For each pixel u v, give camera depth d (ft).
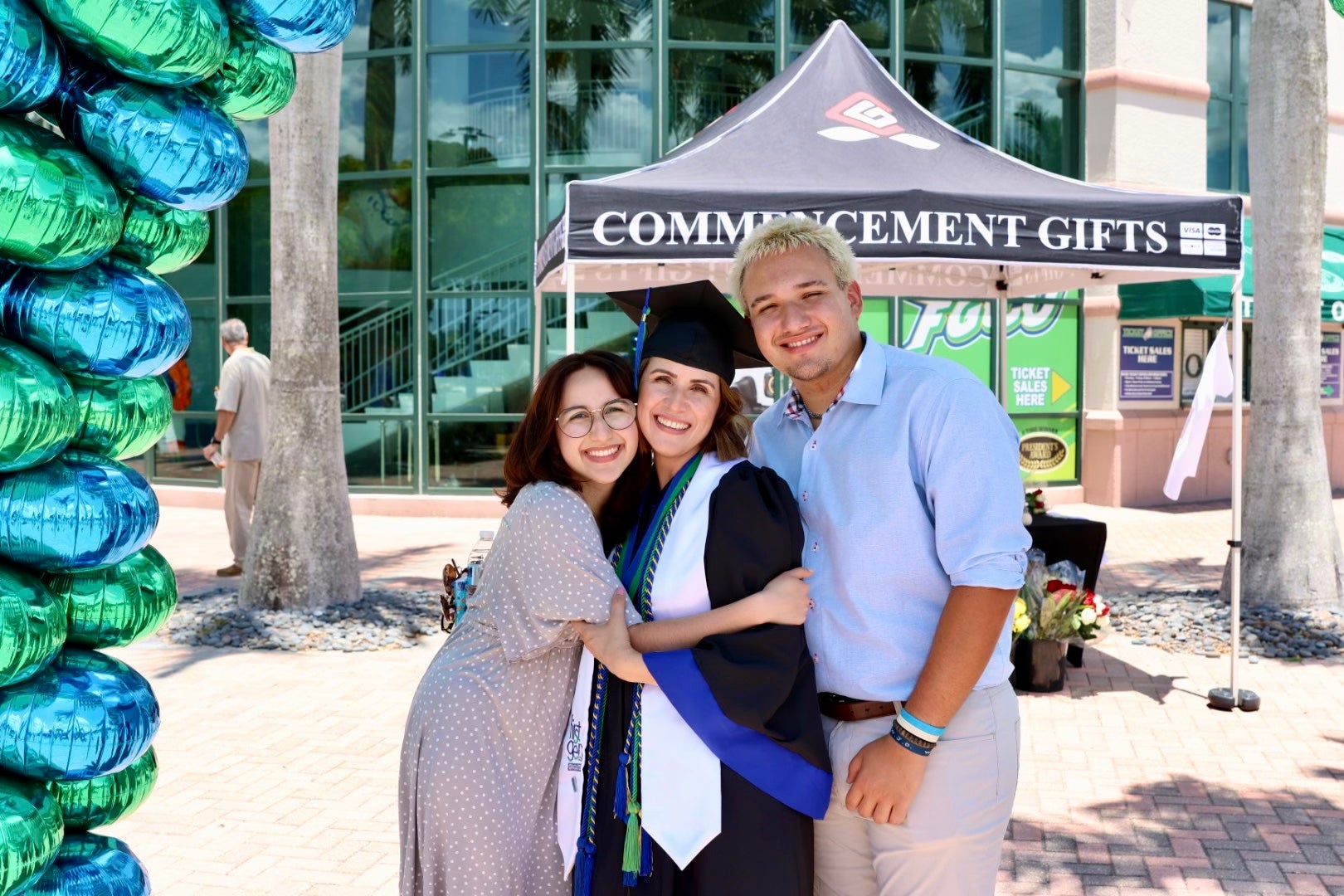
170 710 18.22
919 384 7.34
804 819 7.46
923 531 7.32
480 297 41.19
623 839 7.37
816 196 15.48
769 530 7.30
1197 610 24.49
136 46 5.25
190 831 13.37
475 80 40.78
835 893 8.07
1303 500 24.23
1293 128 23.88
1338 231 48.57
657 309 8.01
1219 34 47.37
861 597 7.43
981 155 18.72
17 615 5.31
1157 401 45.62
